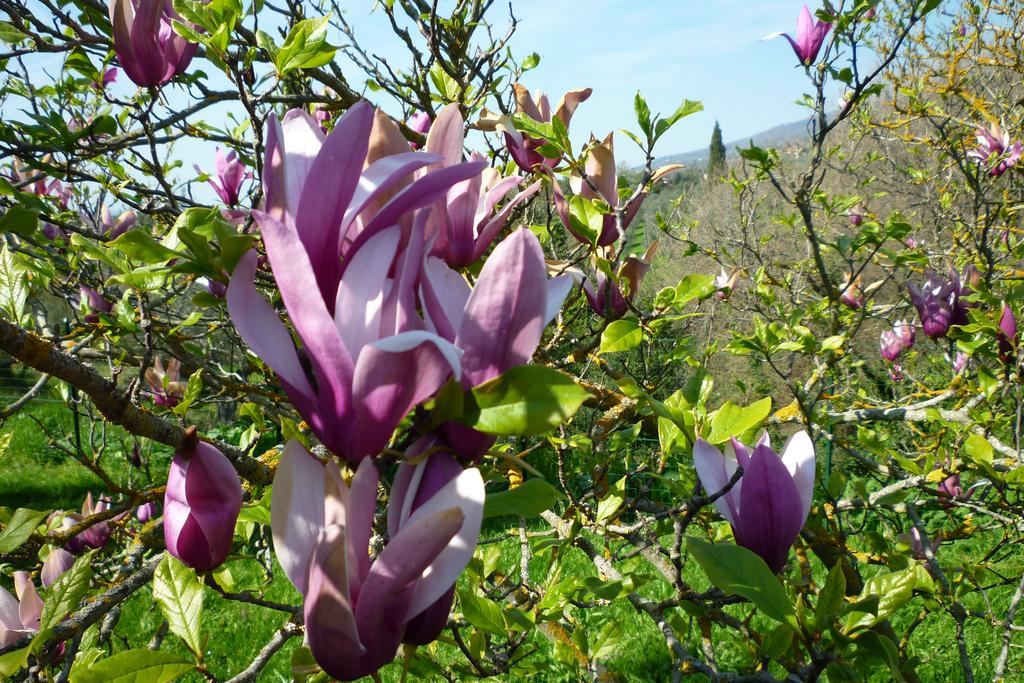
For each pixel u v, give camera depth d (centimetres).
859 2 91
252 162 116
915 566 49
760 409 62
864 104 230
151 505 128
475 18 115
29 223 53
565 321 108
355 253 33
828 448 127
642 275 78
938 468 108
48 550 81
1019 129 206
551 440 84
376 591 31
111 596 68
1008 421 106
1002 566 167
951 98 250
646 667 210
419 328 33
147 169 130
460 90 109
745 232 193
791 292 149
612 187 74
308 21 66
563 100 78
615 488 83
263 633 249
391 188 36
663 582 239
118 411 62
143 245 42
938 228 211
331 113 113
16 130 97
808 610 49
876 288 133
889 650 45
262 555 128
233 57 70
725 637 189
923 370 244
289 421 66
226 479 46
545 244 102
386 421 32
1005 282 140
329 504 31
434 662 81
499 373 33
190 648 50
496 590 94
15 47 96
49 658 64
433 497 33
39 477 398
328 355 32
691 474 97
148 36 74
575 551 212
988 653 195
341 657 31
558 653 84
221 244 33
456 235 47
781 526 47
